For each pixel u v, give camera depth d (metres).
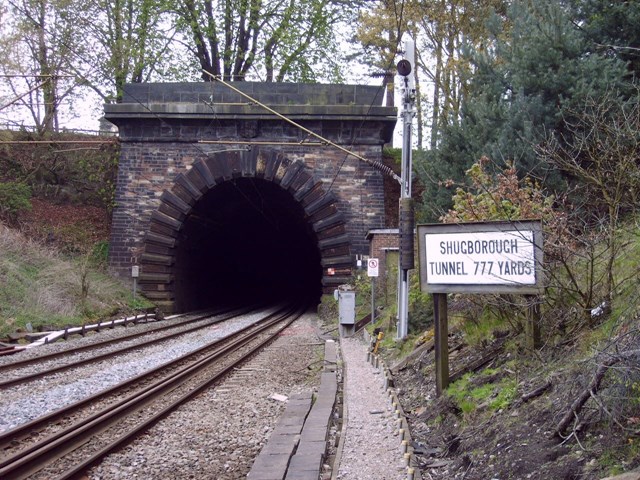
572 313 7.88
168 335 22.08
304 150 31.58
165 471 7.37
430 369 11.10
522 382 7.28
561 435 5.59
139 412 10.45
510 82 18.11
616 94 13.40
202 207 34.19
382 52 32.78
